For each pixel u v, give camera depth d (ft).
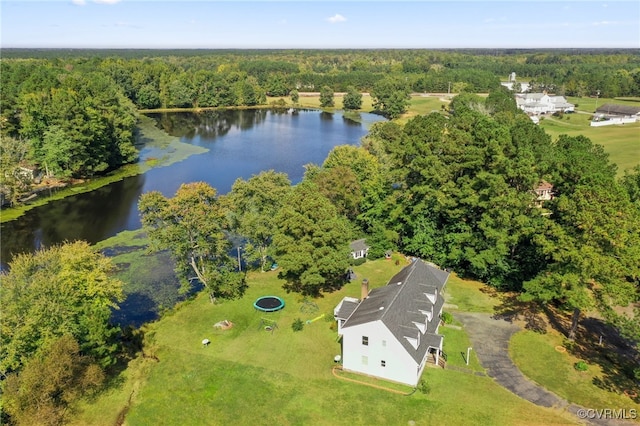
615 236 149.79
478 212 217.56
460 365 153.79
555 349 161.89
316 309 188.44
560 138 263.70
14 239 261.65
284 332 173.99
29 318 133.08
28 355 135.64
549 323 178.50
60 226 281.33
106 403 139.03
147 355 162.09
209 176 383.45
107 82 531.91
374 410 134.62
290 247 191.01
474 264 199.62
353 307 170.19
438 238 229.66
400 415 132.46
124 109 481.46
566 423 128.88
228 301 196.85
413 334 146.00
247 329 176.55
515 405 135.74
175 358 159.53
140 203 182.39
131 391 144.15
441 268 225.76
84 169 373.81
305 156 451.53
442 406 135.64
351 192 247.91
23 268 145.69
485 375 148.87
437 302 178.91
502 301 195.42
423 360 146.00
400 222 246.88
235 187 221.25
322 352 162.30
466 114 300.40
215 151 471.62
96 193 341.82
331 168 262.06
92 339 145.38
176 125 614.34
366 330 145.69
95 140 372.99
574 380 146.20
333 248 195.31
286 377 149.28
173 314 187.11
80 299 151.23
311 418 132.05
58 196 333.42
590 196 159.63
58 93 376.27
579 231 163.32
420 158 232.94
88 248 163.32
